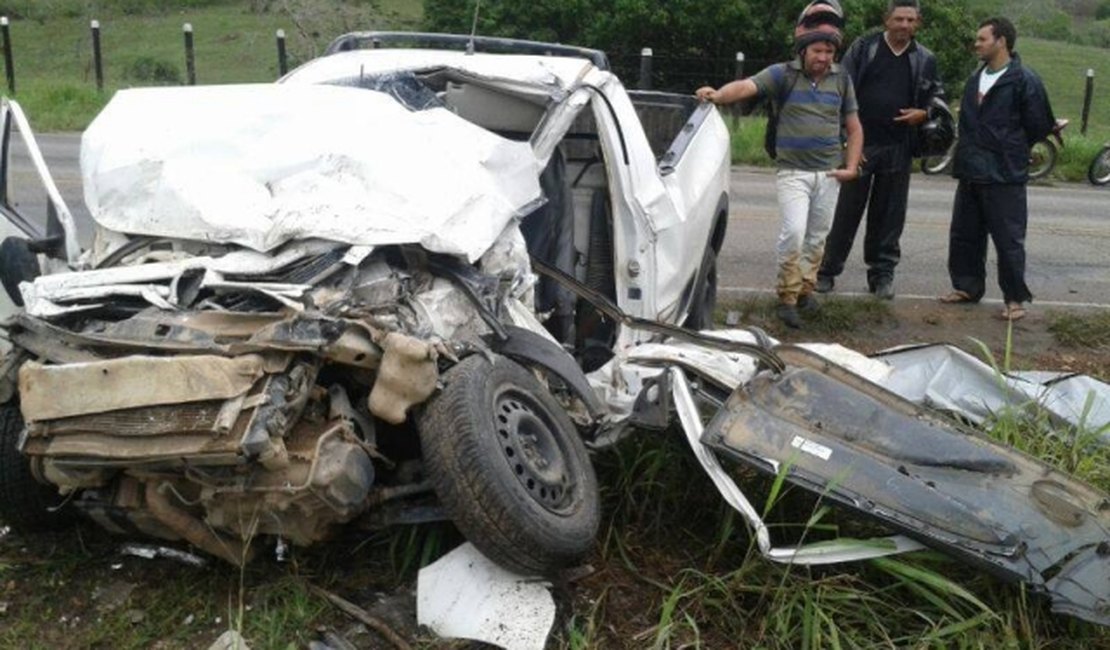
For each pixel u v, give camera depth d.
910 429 4.22
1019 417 5.10
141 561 4.09
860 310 7.71
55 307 3.79
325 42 20.25
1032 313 8.09
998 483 4.10
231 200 4.12
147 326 3.64
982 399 5.34
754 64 23.27
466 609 3.68
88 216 4.62
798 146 6.87
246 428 3.33
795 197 6.93
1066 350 7.28
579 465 3.97
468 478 3.54
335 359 3.57
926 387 5.37
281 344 3.46
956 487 4.02
